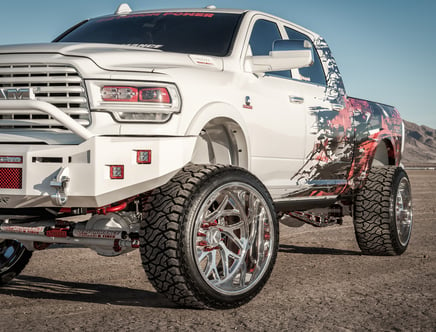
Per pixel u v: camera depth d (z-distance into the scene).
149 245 3.32
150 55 3.84
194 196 3.38
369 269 5.05
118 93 3.48
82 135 3.31
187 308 3.55
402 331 3.08
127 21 5.05
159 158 3.40
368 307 3.61
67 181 3.29
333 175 5.32
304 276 4.71
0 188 3.39
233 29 4.61
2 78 3.57
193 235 3.34
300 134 4.76
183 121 3.60
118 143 3.33
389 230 5.73
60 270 5.05
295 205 5.01
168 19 4.89
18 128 3.57
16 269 4.42
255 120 4.23
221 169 3.57
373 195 5.81
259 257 3.76
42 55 3.56
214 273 3.51
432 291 4.09
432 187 22.44
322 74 5.43
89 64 3.51
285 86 4.72
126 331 3.06
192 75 3.80
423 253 6.06
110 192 3.32
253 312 3.47
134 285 4.43
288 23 5.25
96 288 4.30
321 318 3.34
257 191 3.74
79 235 3.62
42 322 3.26
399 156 6.53
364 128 5.73
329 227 8.50
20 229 3.70
